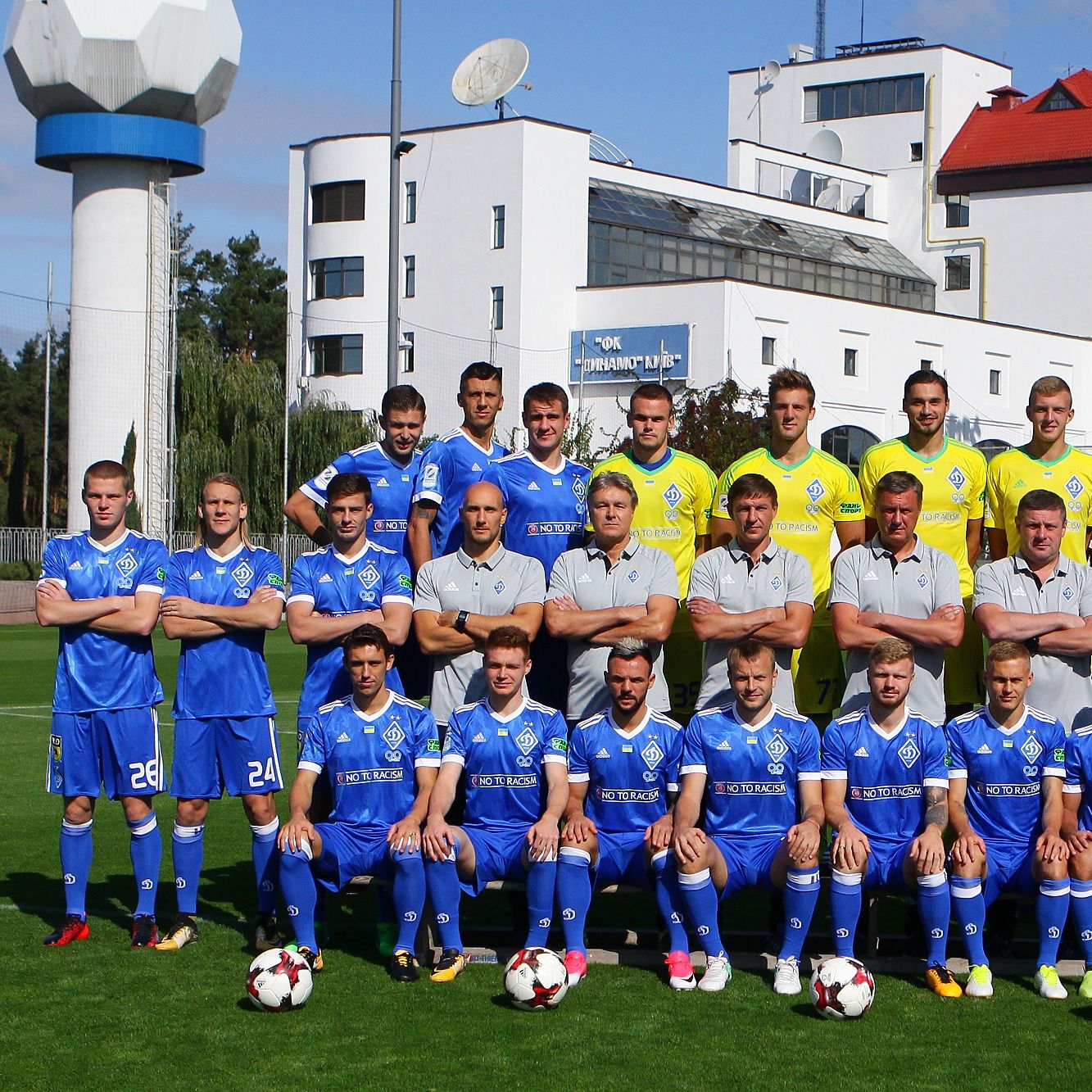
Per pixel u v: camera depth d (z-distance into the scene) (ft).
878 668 20.36
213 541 22.90
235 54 117.50
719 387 104.99
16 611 99.66
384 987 19.65
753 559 22.66
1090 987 19.24
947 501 24.66
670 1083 15.84
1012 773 20.68
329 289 146.92
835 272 160.86
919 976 20.39
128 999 18.95
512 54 138.72
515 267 136.56
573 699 23.08
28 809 33.06
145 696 22.13
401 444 25.45
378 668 20.85
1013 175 166.50
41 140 114.42
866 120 179.22
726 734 20.74
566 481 25.14
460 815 23.31
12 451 175.32
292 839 20.24
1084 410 163.12
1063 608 22.53
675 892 19.93
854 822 20.79
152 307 115.24
